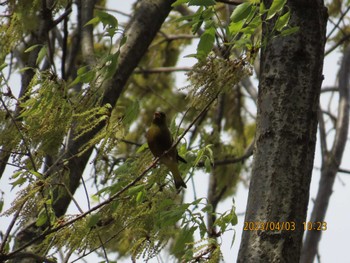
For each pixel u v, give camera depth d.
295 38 9.41
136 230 9.82
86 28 15.48
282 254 8.61
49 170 9.64
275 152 8.98
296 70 9.31
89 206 9.76
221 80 8.93
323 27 9.65
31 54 12.72
